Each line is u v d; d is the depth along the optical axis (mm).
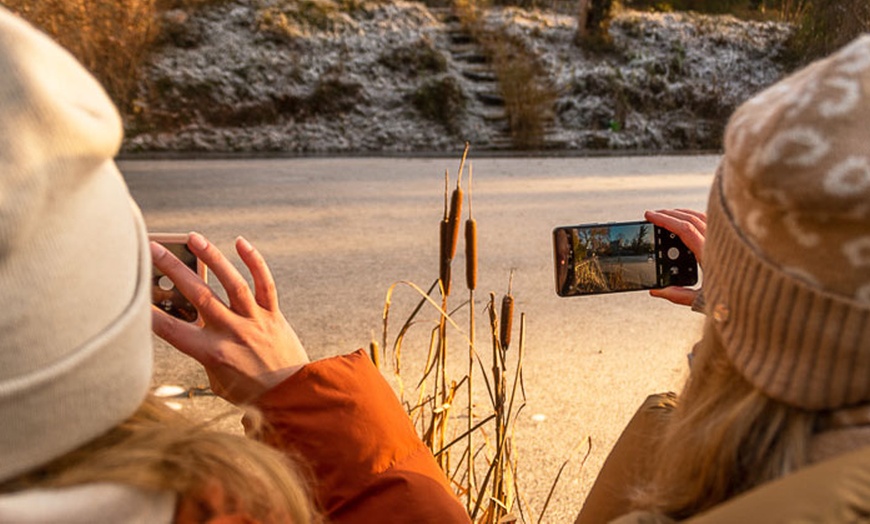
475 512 1460
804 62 12445
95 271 482
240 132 9984
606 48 12156
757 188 543
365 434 913
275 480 595
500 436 1490
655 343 3285
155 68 10094
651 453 867
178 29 10625
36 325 454
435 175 7922
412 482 918
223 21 11008
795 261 550
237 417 2414
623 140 11062
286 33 11023
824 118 519
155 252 916
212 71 10289
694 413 659
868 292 533
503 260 4598
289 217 5637
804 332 551
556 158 9789
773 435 590
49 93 440
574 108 11336
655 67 12055
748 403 605
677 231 1215
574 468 2293
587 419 2588
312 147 10008
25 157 431
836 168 507
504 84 10719
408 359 3021
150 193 6449
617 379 2908
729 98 11906
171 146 9477
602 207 6383
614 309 3725
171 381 2662
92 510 485
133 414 574
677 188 7512
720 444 612
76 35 8938
